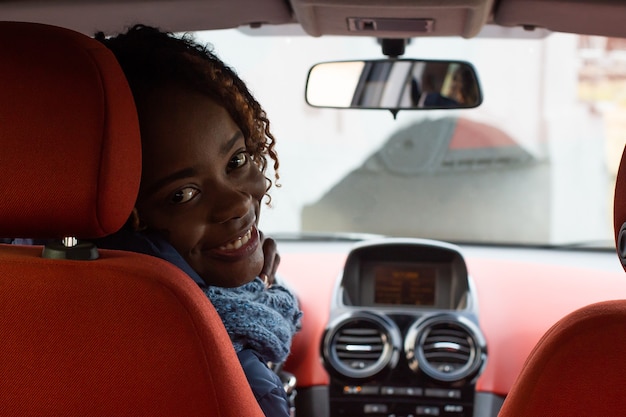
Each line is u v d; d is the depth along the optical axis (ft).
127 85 3.99
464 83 8.91
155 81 4.78
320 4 6.78
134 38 5.03
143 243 4.87
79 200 3.85
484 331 9.58
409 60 8.93
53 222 3.92
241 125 5.12
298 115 36.60
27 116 3.79
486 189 36.96
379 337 9.27
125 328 4.02
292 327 6.15
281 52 35.76
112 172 3.86
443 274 9.75
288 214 35.96
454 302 9.68
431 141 37.14
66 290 3.99
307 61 35.83
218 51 6.40
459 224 34.99
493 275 10.37
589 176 36.86
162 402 4.13
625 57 36.01
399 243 9.71
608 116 36.81
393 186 36.83
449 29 7.57
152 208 4.89
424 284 9.77
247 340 5.10
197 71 4.83
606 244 11.16
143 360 4.06
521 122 36.96
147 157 4.80
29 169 3.82
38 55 3.79
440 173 37.11
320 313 9.84
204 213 4.95
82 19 7.73
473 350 9.10
